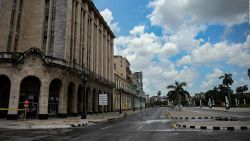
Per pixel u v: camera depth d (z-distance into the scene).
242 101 120.06
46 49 35.62
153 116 36.78
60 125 20.41
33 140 11.34
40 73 29.19
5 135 13.61
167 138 11.21
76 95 35.91
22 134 14.15
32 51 29.14
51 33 36.31
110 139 11.28
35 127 18.83
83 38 44.16
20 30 35.59
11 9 33.38
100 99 34.00
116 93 69.94
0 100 30.09
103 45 59.06
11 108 26.55
